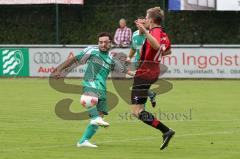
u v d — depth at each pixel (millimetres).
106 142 31812
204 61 67188
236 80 66750
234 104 48000
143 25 29234
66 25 78750
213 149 29812
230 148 30078
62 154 28469
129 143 31531
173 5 73125
